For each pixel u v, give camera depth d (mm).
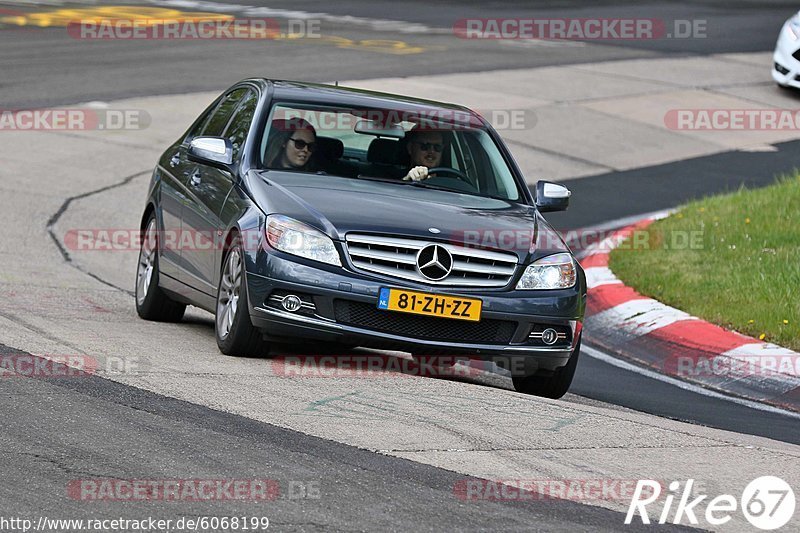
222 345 25438
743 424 25062
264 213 24781
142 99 62531
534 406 22609
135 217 46469
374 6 99688
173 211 29359
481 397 22969
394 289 24031
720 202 46375
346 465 17906
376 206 25219
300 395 21828
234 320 24797
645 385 28703
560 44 85625
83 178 50656
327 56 75188
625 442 20500
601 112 66688
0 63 68812
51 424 18875
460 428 20422
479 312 24391
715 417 25594
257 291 24219
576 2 105188
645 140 62688
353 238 24250
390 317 24281
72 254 40281
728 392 28625
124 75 67500
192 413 20047
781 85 73312
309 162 27047
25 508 15469
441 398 22516
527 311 24750
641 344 32562
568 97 69188
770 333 30938
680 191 54219
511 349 24750
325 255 24125
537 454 19281
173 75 68000
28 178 49750
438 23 92438
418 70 72438
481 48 82062
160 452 17922
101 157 53688
